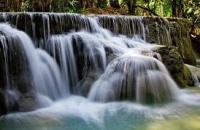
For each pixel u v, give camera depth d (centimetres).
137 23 984
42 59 704
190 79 790
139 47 843
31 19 743
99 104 626
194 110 581
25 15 736
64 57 743
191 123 507
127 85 645
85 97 671
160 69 687
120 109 592
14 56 632
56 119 535
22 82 618
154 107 605
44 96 640
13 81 607
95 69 722
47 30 766
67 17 811
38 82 665
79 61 738
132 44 891
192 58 1143
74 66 738
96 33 877
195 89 744
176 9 1777
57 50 745
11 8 1136
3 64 601
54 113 568
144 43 955
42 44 751
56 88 699
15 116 544
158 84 656
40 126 499
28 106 578
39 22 753
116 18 934
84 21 854
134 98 636
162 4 1908
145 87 640
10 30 684
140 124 507
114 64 686
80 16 846
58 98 682
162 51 755
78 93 692
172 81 696
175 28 1087
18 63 638
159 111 580
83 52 742
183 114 555
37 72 671
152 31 1012
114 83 655
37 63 685
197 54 1639
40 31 754
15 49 641
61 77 724
